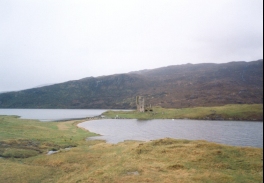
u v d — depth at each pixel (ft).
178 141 145.07
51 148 163.02
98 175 92.22
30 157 136.67
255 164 99.81
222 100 574.97
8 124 254.27
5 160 125.29
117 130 293.64
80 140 207.10
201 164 101.65
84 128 314.55
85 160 123.75
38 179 96.78
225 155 111.65
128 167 98.99
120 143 173.06
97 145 167.84
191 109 491.31
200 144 130.93
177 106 638.53
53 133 233.55
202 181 81.30
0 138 175.42
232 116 393.09
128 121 422.00
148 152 124.98
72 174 101.19
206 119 400.26
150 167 98.37
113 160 115.75
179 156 113.29
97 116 553.64
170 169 96.17
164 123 369.91
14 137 184.96
